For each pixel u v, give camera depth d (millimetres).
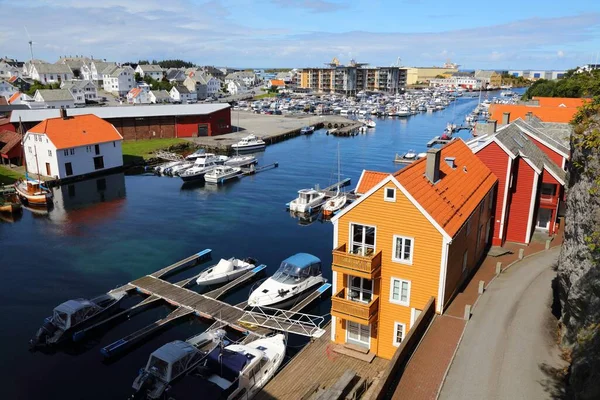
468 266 33719
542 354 24031
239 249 51219
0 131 93312
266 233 56469
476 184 35406
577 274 21609
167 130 119250
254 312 36656
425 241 26766
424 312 26188
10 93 186500
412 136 132625
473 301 29750
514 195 41062
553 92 121625
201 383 25109
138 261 47500
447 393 21234
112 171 88000
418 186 28359
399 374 22500
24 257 48281
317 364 28391
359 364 28453
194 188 77312
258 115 169500
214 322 35375
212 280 41844
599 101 23516
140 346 32875
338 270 28188
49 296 40031
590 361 17953
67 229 57062
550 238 42656
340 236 29359
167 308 38031
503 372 22625
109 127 88000
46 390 28359
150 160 94625
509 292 31156
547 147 47531
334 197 67812
